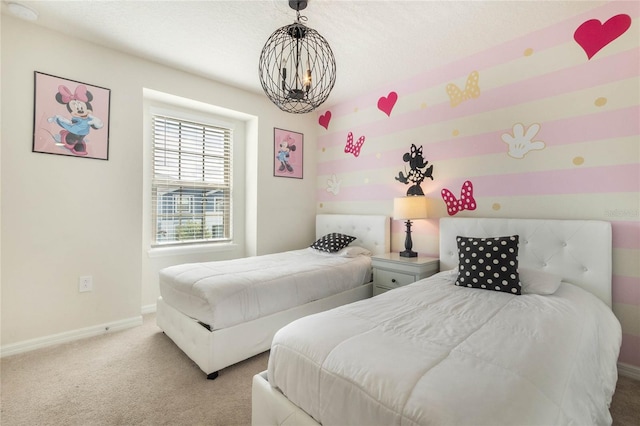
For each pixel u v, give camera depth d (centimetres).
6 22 209
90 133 243
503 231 232
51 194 227
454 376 89
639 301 186
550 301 162
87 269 243
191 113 328
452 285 200
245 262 269
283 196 381
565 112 213
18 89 214
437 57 265
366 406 90
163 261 312
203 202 345
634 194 188
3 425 143
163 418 149
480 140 256
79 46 237
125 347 224
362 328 126
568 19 212
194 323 196
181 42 243
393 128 322
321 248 328
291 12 203
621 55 192
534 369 94
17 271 215
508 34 231
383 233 321
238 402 162
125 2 195
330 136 396
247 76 304
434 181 288
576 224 200
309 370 110
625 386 179
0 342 209
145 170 301
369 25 218
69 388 172
